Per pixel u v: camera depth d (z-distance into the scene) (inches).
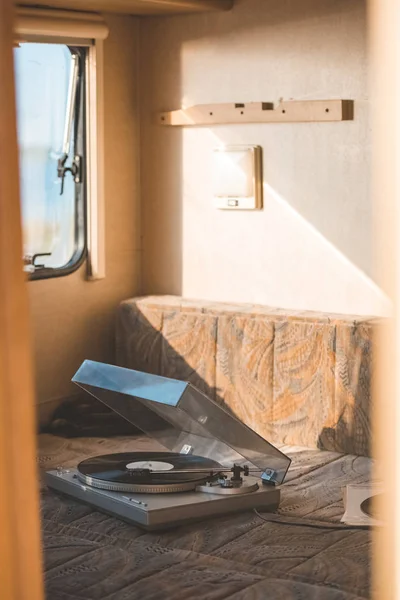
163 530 132.0
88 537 127.6
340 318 180.1
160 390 133.8
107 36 206.8
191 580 109.2
